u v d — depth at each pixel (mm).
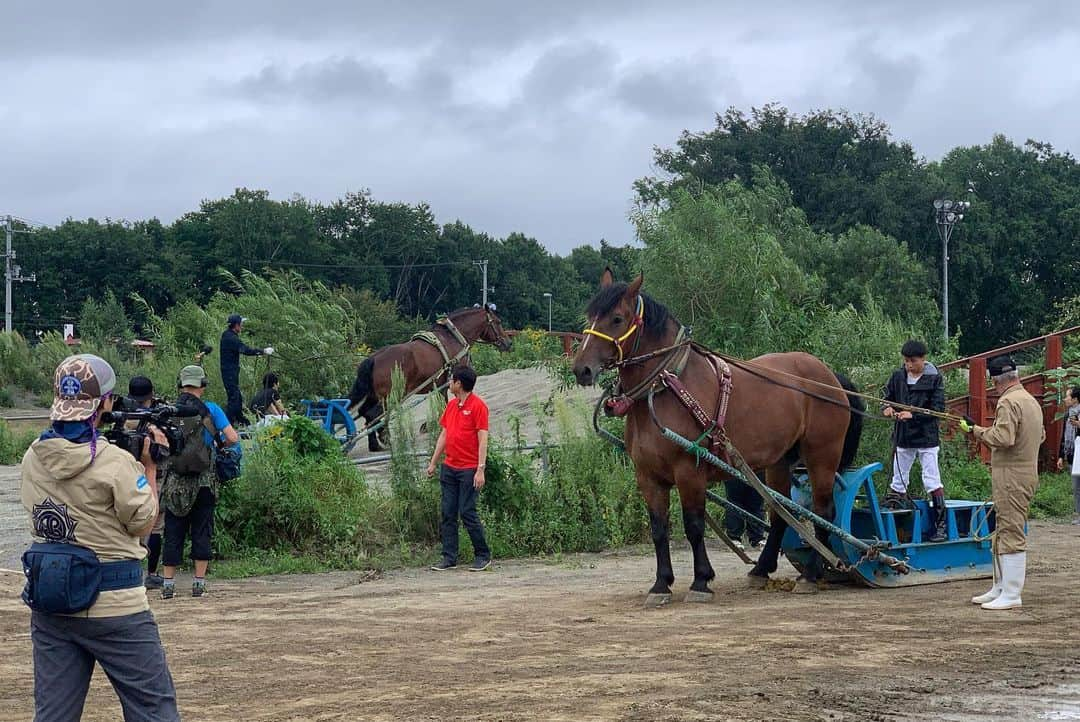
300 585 11094
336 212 94188
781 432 9875
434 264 93062
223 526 12312
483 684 6543
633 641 7816
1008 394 9039
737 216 19188
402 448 13602
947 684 6340
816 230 53281
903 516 10867
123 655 4715
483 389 26359
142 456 5160
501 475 13469
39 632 4707
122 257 84062
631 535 13859
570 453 14000
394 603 9898
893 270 43156
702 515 9516
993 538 9188
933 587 10336
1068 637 7742
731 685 6363
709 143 56719
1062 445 18625
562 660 7215
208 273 85750
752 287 17875
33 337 82250
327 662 7309
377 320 59844
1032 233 61219
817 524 10078
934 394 10859
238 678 6852
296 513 12484
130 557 4758
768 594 10086
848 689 6238
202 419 10281
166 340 26250
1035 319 61594
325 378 24281
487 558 12133
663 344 9422
